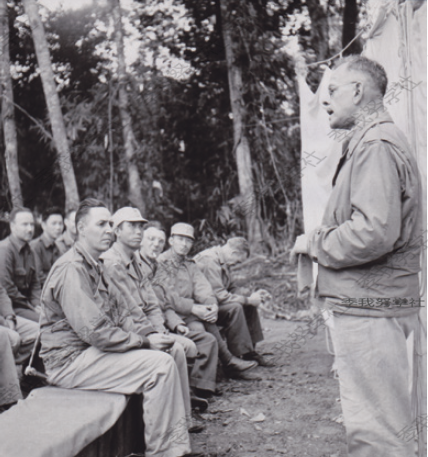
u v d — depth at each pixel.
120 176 7.37
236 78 7.43
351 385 2.12
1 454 2.04
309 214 4.65
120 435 2.77
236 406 3.82
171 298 4.12
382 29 3.34
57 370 2.79
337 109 2.18
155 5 7.12
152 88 7.34
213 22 7.36
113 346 2.73
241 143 7.52
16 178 6.53
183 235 4.38
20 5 6.66
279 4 7.35
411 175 2.03
